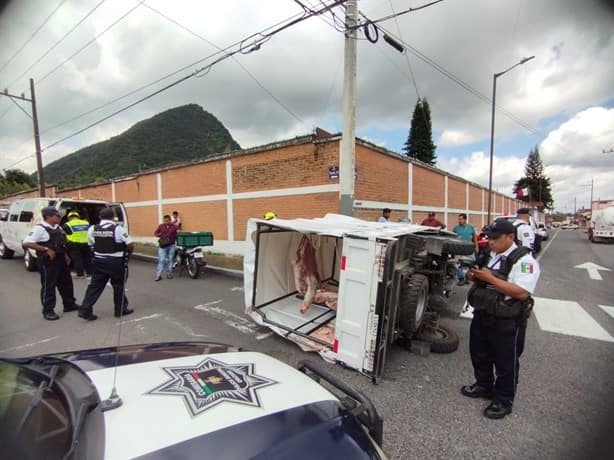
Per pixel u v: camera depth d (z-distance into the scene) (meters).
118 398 1.44
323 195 8.88
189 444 1.21
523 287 2.63
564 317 5.38
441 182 14.92
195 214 12.93
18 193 29.11
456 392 3.12
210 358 2.05
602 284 7.95
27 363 1.73
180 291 7.05
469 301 2.93
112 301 6.25
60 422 1.23
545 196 60.78
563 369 3.58
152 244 15.23
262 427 1.36
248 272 4.59
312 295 4.73
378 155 9.91
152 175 14.95
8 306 5.92
